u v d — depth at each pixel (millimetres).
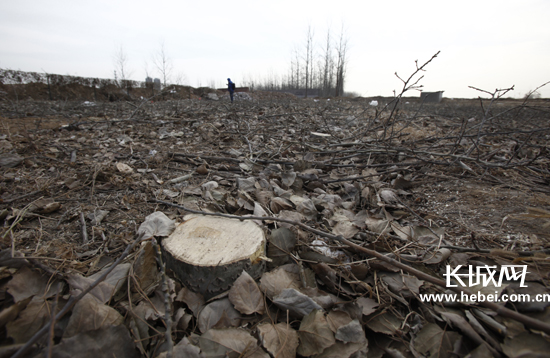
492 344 1156
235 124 6680
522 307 1293
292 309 1341
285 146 4645
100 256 1716
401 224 2277
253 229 1713
